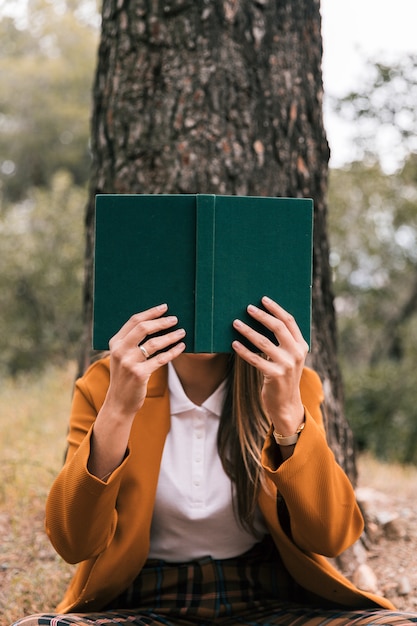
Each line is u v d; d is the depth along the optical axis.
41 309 11.43
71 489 1.87
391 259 10.83
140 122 3.08
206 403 2.11
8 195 19.84
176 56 3.04
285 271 1.87
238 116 3.04
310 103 3.18
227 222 1.83
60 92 19.86
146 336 1.86
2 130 19.89
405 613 1.91
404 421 10.75
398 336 11.73
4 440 5.36
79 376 3.36
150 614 2.01
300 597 2.20
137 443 2.05
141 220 1.84
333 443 3.26
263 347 1.82
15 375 11.05
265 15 3.06
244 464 2.06
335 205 10.31
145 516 2.02
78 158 20.02
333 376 3.30
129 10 3.08
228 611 2.06
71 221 11.52
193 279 1.83
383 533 3.51
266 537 2.18
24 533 3.50
